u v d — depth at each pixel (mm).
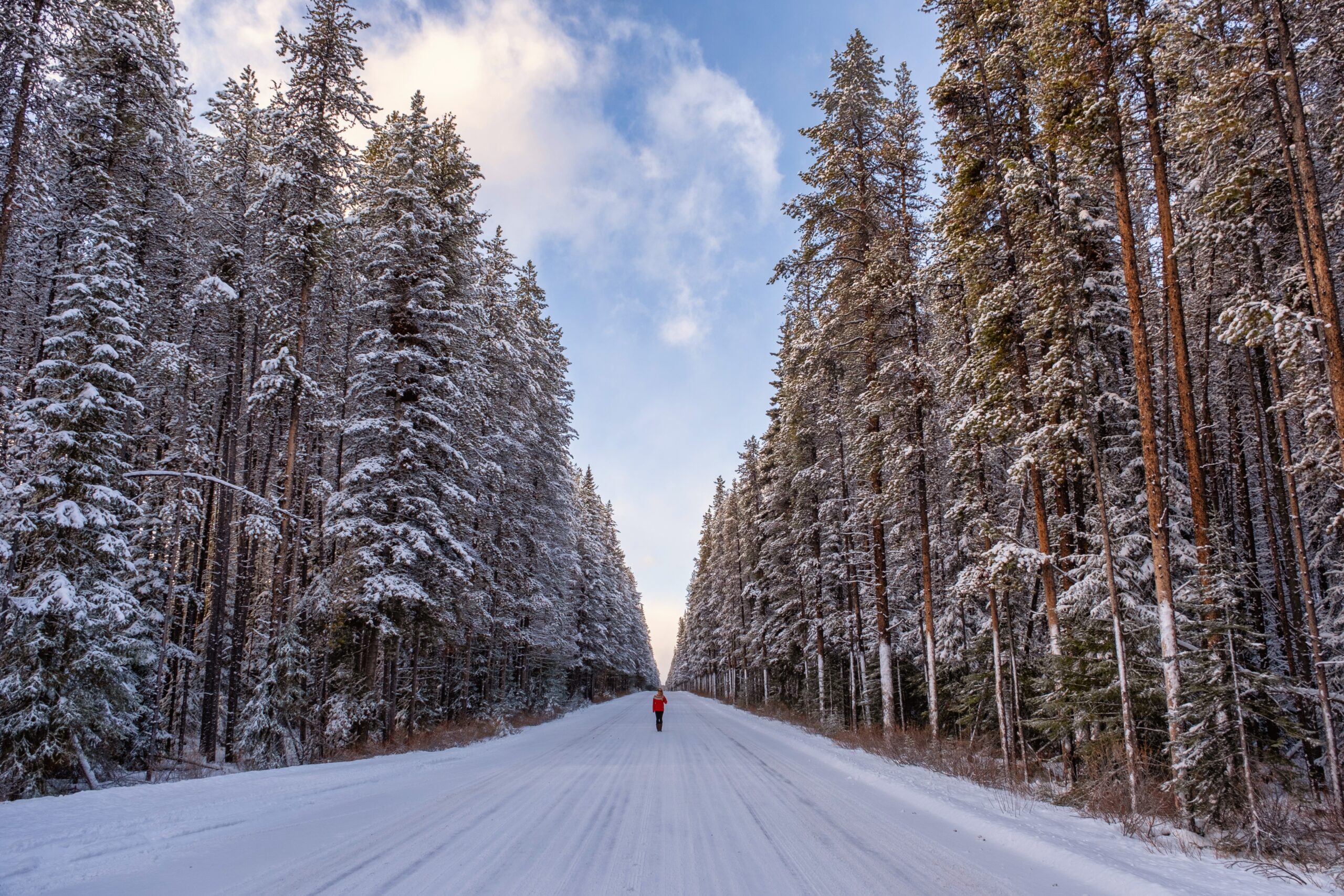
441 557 18656
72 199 16609
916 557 24578
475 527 24719
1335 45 8914
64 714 12758
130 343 15094
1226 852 7141
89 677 13820
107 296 15219
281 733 16875
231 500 19703
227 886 5141
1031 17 11516
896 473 18672
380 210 19734
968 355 16438
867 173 19625
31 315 18203
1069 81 10969
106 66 17375
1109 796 9156
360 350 20109
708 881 5391
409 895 4906
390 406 19906
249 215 19422
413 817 8008
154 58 17969
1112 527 13469
